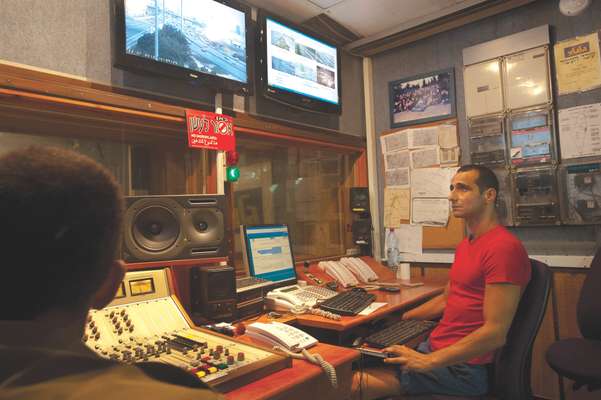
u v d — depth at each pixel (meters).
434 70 3.16
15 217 0.40
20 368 0.36
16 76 1.62
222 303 1.75
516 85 2.77
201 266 1.83
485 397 1.56
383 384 1.72
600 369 1.73
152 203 1.61
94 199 0.44
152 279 1.53
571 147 2.56
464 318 1.68
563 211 2.56
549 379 2.54
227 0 2.29
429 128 3.16
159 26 1.97
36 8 1.70
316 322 1.84
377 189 3.46
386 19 2.99
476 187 1.77
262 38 2.51
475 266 1.67
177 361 1.14
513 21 2.81
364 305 2.03
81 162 0.46
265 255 2.38
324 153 3.31
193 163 2.35
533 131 2.69
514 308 1.51
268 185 2.94
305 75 2.78
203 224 1.74
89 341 1.22
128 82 1.98
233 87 2.30
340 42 3.30
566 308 2.53
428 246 3.12
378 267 3.11
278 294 2.08
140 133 2.18
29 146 0.46
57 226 0.41
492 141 2.86
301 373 1.17
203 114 2.16
